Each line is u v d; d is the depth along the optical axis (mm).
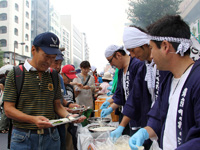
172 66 954
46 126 1368
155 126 1204
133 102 1738
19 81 1433
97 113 3184
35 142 1474
